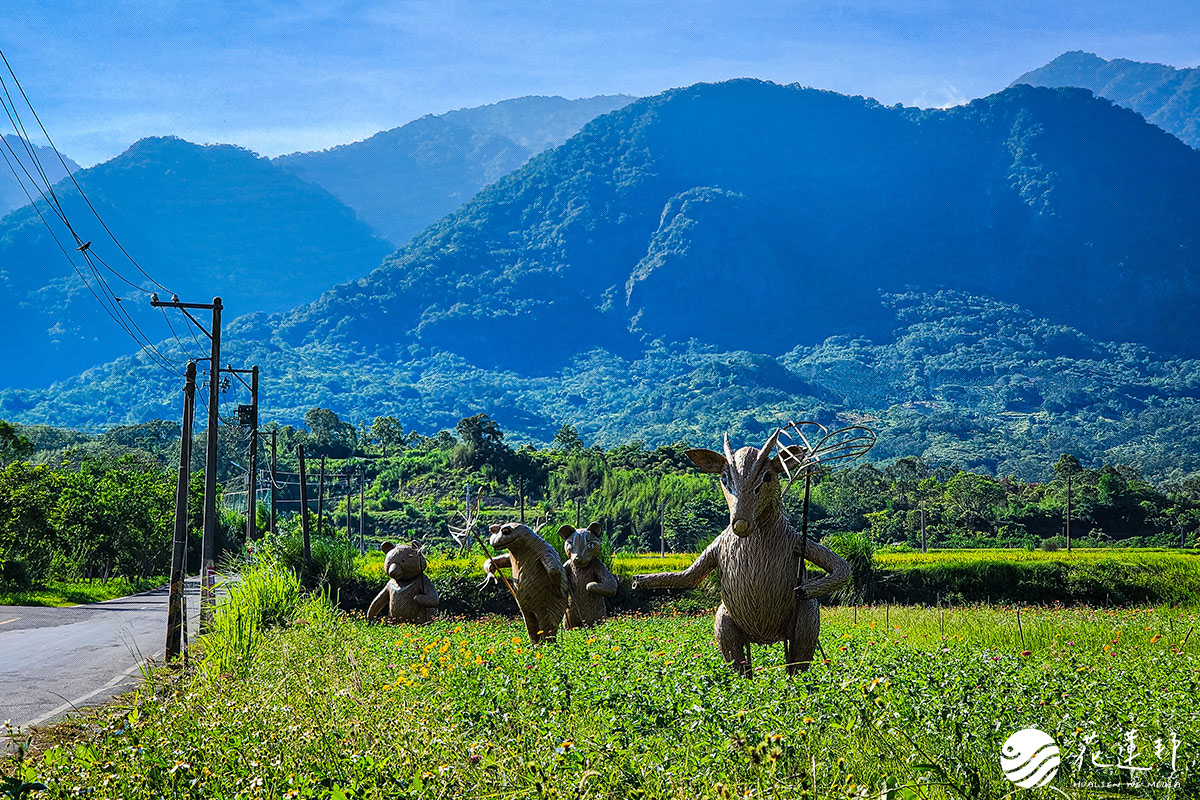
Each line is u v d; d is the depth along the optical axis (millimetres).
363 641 15562
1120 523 101000
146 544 55250
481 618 29625
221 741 7340
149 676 11078
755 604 10219
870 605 33188
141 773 6582
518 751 6969
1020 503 104938
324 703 8594
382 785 6285
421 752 6824
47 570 49531
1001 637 19391
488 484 109500
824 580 9930
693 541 83188
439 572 32625
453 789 6152
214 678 10961
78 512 49344
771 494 10211
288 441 130500
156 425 124562
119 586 53281
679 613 31688
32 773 6438
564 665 10750
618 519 91875
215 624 15242
